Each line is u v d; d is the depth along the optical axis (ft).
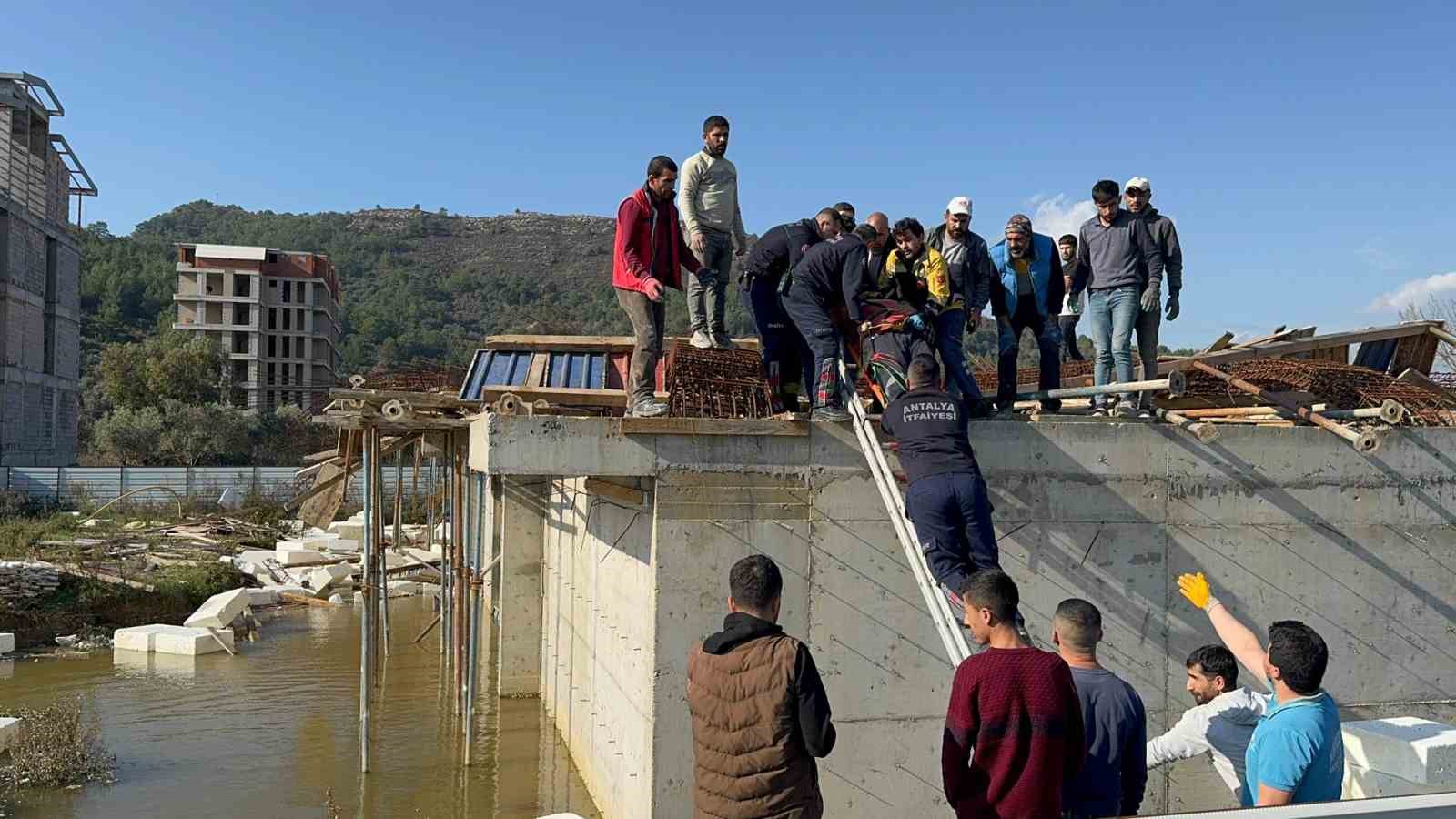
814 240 24.98
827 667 22.44
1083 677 13.71
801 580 22.44
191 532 99.25
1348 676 24.99
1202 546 24.53
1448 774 16.01
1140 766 13.44
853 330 25.49
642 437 21.81
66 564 71.41
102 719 43.91
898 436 19.69
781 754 12.29
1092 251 28.14
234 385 233.35
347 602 79.36
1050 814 11.47
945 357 24.20
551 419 21.33
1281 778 13.48
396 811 31.96
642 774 23.40
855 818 22.31
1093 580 23.91
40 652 59.52
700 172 27.43
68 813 31.76
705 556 22.03
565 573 40.19
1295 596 24.89
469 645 37.37
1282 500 24.98
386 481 125.29
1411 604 25.52
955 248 25.05
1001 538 23.57
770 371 25.54
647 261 23.98
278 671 54.44
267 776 35.58
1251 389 26.27
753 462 22.33
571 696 38.11
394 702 47.21
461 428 36.76
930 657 22.82
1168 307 28.55
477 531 59.16
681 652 21.84
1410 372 31.24
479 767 36.55
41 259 149.89
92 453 181.37
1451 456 26.07
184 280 271.90
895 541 22.84
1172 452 24.50
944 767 12.17
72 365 162.61
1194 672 18.20
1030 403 29.17
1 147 136.36
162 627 61.62
